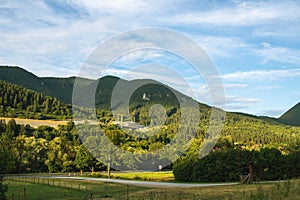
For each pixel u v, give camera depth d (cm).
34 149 7125
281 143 6831
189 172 4228
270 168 4141
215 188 2570
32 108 14025
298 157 4191
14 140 7456
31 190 3491
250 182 3244
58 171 6794
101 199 2309
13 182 4266
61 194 3123
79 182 4103
